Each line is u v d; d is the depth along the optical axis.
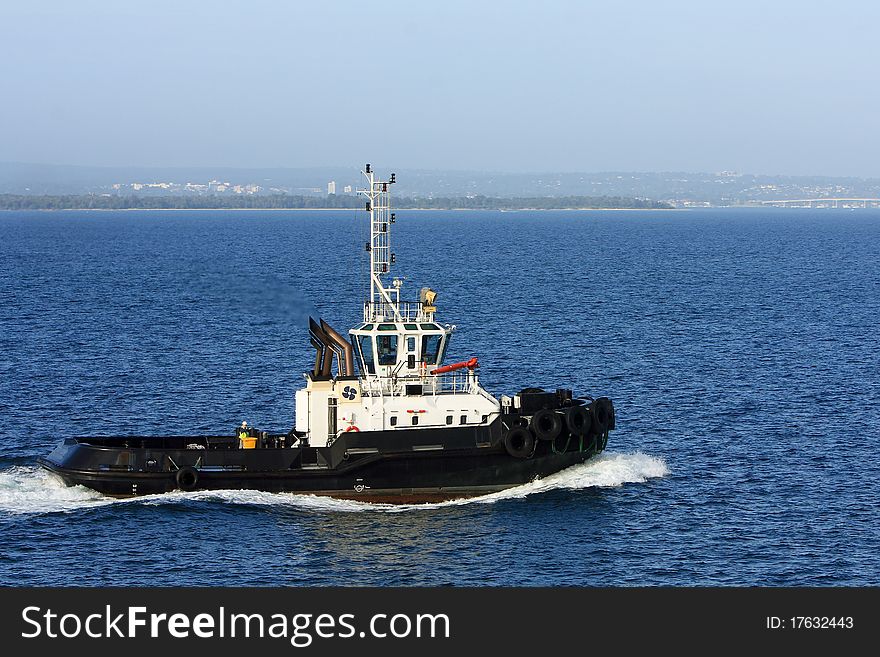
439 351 196.75
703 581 157.88
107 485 183.88
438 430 187.88
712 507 187.00
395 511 182.88
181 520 176.38
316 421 188.75
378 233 196.75
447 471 187.12
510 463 190.62
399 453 185.00
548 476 196.50
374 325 194.12
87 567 160.50
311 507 183.00
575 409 194.62
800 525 179.00
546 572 160.25
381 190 196.12
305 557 164.50
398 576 158.62
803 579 158.50
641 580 158.00
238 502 182.88
